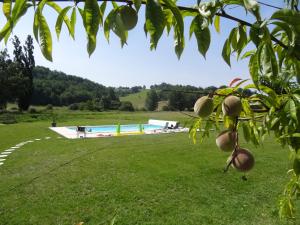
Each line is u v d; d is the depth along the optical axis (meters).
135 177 8.25
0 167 9.73
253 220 5.50
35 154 11.88
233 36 1.53
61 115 39.12
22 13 1.07
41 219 5.75
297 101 1.60
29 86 48.56
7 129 22.50
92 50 1.11
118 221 5.64
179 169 9.02
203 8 1.22
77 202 6.50
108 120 32.44
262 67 1.32
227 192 6.99
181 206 6.26
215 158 10.30
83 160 10.49
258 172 8.35
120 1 1.07
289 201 2.45
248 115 1.75
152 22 0.99
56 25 1.20
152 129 22.30
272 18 1.22
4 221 5.68
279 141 1.79
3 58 47.03
